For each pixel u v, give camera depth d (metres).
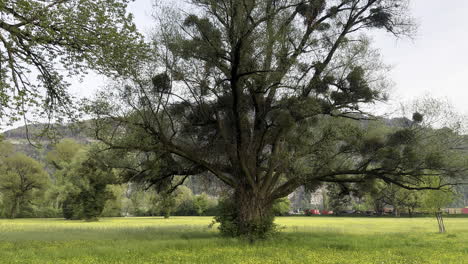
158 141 22.73
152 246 18.58
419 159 23.97
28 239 25.36
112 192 68.69
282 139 25.05
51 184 86.75
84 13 14.93
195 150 24.81
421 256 16.09
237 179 25.38
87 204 66.44
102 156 25.22
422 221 66.75
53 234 29.73
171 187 28.89
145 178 26.91
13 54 15.02
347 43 24.61
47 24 14.08
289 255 15.93
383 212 101.12
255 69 21.97
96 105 19.97
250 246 19.97
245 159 24.55
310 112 22.55
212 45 21.53
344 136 23.66
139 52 17.22
